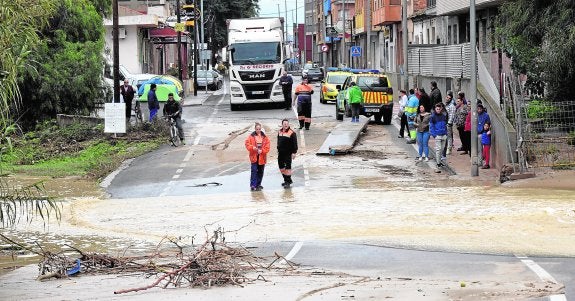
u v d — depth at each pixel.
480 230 27.03
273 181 42.34
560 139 40.31
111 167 47.75
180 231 29.36
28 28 20.91
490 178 41.31
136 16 107.56
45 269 22.20
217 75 133.50
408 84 79.06
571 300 16.64
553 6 44.56
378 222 29.38
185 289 19.03
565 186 36.84
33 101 66.56
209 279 19.44
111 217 32.97
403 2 76.69
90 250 26.00
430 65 76.19
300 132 59.00
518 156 39.66
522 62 47.56
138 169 46.97
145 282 20.30
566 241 24.62
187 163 48.22
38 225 31.02
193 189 40.72
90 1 74.19
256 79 78.88
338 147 50.22
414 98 54.06
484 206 32.22
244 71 78.81
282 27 81.25
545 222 28.23
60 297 18.66
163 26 122.25
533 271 20.09
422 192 37.25
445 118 45.22
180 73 102.31
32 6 21.11
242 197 37.72
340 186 40.19
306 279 19.80
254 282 19.55
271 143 53.88
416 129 50.59
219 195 38.59
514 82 42.34
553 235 25.72
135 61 109.94
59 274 21.75
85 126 60.22
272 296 17.70
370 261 22.33
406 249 23.91
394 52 124.69
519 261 21.52
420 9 106.31
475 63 42.62
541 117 42.66
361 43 158.38
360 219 30.20
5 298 18.89
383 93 65.81
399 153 50.50
